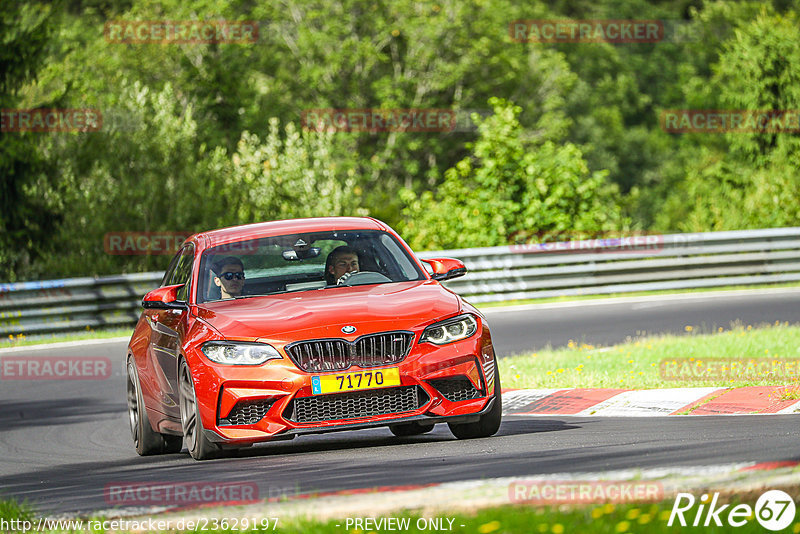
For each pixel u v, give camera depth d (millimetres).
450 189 99812
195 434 29000
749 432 27844
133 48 184500
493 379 29391
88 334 74375
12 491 28281
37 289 75562
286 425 27688
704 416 32875
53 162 110750
